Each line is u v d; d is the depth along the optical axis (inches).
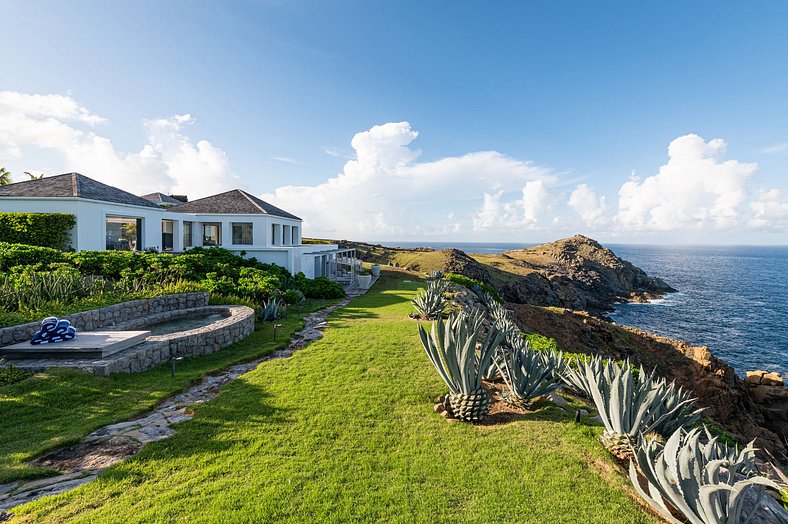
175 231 1048.2
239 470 197.9
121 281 569.3
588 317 1396.4
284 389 313.7
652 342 1206.9
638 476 211.5
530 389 292.8
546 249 4261.8
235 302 631.8
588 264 3474.4
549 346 585.3
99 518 159.3
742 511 185.6
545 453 225.8
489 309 1043.3
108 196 859.4
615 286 3221.0
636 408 235.9
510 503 180.1
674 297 2967.5
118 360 330.6
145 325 491.2
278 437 234.7
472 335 266.7
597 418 291.6
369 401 292.8
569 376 354.6
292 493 180.7
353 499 178.5
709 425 406.9
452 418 272.1
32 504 165.5
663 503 169.6
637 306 2588.6
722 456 220.7
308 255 1181.1
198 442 225.9
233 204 1188.5
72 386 290.8
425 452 223.6
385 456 217.6
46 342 341.7
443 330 286.5
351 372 356.2
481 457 219.5
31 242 713.0
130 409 271.4
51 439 224.2
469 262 2399.1
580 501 183.0
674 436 171.5
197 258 762.8
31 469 194.1
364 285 1101.1
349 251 1654.8
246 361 403.5
